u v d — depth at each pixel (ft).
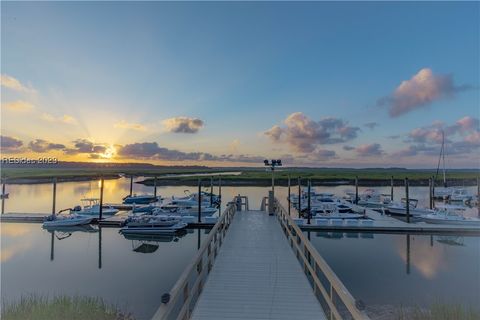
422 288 30.68
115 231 58.70
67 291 30.81
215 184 207.92
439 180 219.20
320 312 16.30
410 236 52.95
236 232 33.47
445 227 53.78
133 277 35.01
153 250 46.73
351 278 33.60
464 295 28.89
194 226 59.31
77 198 119.44
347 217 64.44
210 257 23.18
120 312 25.67
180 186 193.26
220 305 16.94
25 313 22.71
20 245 49.21
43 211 83.51
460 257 41.55
